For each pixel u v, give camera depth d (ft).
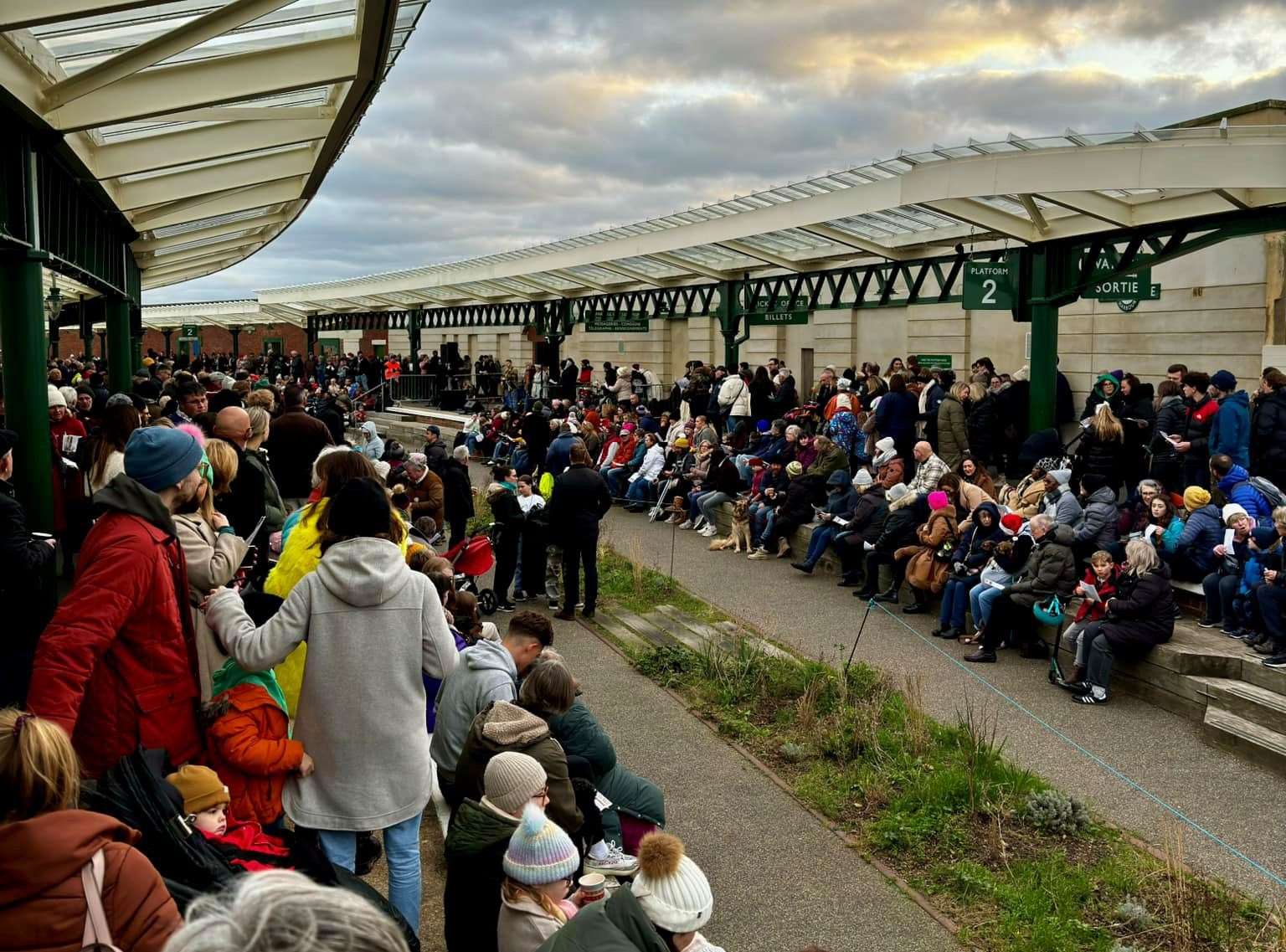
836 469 47.32
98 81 24.41
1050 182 38.14
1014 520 35.35
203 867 9.99
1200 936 17.90
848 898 19.21
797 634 36.40
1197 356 51.21
